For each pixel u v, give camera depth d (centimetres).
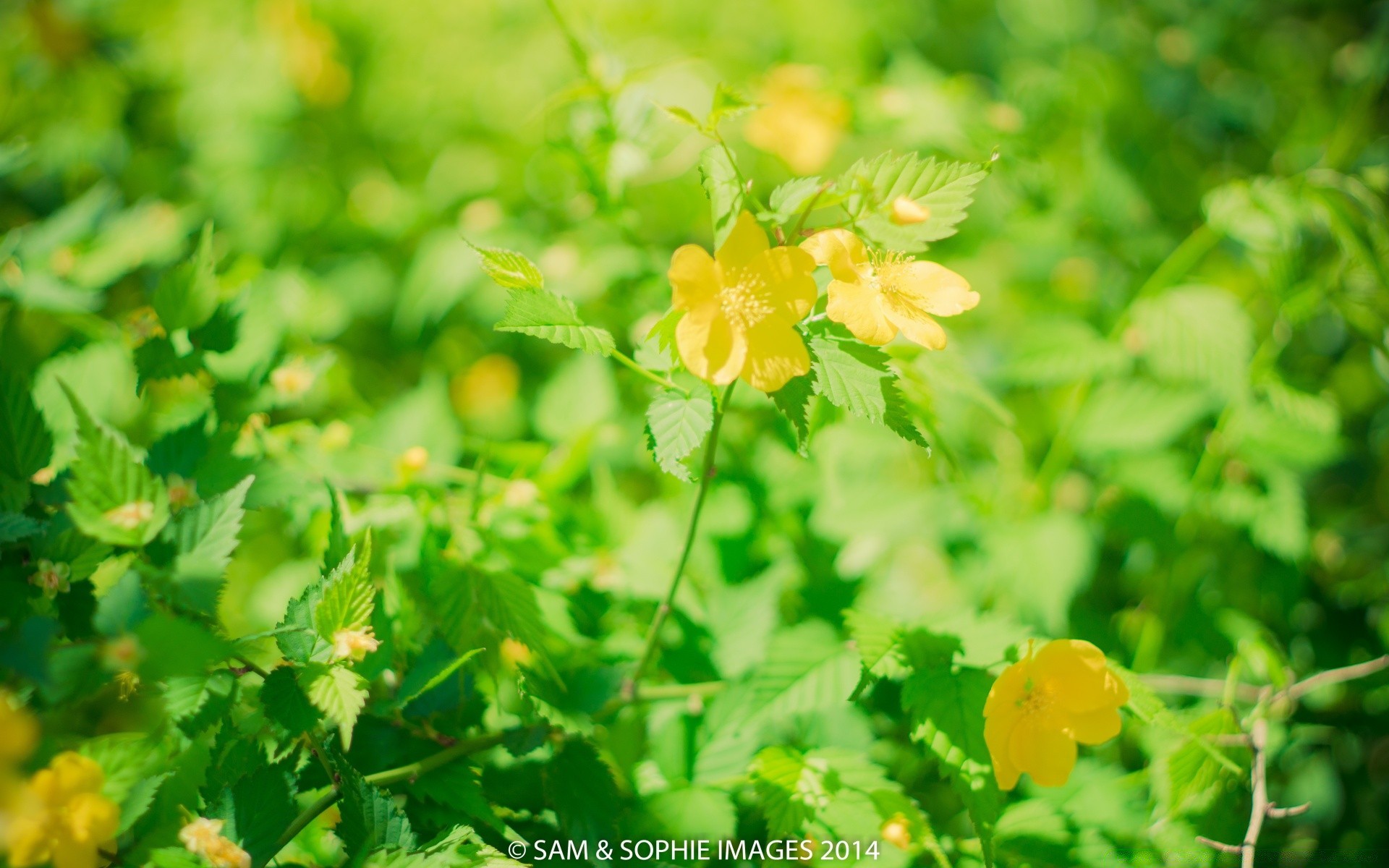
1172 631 74
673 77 80
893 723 68
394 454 69
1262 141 102
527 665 60
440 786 57
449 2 100
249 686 57
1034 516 75
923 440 54
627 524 70
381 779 57
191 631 53
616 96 69
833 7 97
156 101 103
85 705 58
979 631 59
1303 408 71
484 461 66
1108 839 62
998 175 74
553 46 97
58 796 52
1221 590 75
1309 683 64
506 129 97
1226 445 74
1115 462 77
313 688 55
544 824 60
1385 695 71
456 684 60
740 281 53
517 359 92
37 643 52
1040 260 93
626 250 74
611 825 59
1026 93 84
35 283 69
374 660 57
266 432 65
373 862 54
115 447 53
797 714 63
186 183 96
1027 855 61
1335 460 76
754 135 74
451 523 64
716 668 65
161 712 57
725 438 72
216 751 56
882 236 54
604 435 72
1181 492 75
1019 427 84
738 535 70
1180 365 71
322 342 82
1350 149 83
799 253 53
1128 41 108
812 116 74
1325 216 67
